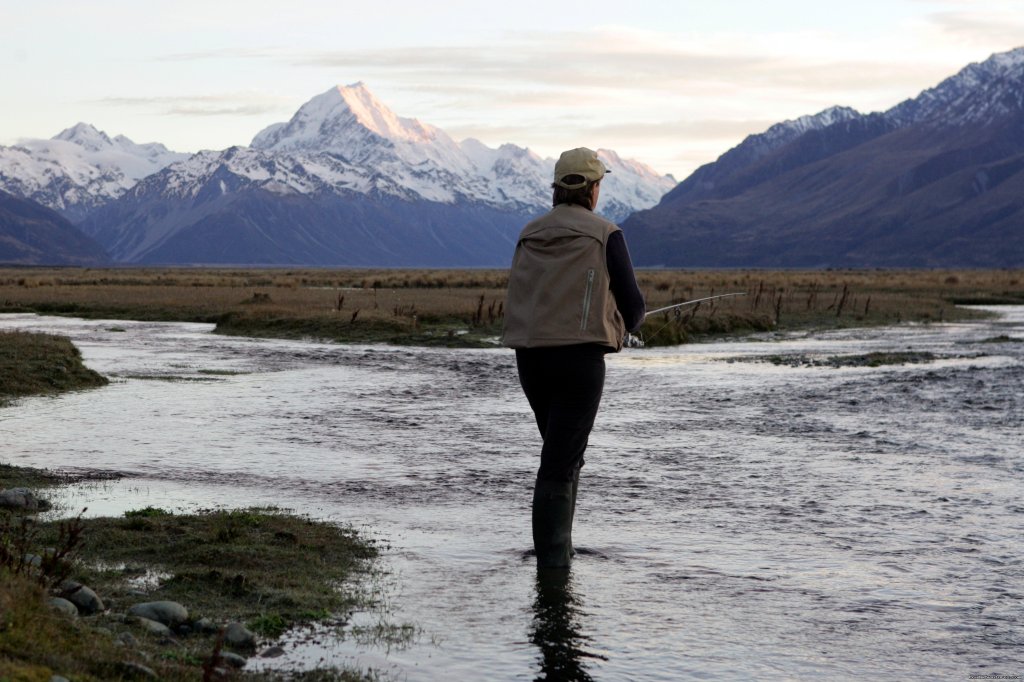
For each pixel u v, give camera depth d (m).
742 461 12.31
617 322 7.51
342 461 12.34
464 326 40.03
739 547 8.35
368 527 8.98
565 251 7.35
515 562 7.89
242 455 12.73
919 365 25.22
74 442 13.65
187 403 18.14
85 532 8.34
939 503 9.95
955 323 44.91
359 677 5.61
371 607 6.82
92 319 48.50
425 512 9.59
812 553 8.17
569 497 7.77
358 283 100.69
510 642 6.20
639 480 11.13
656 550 8.24
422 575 7.53
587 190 7.64
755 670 5.80
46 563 6.45
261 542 8.22
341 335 36.47
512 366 26.36
